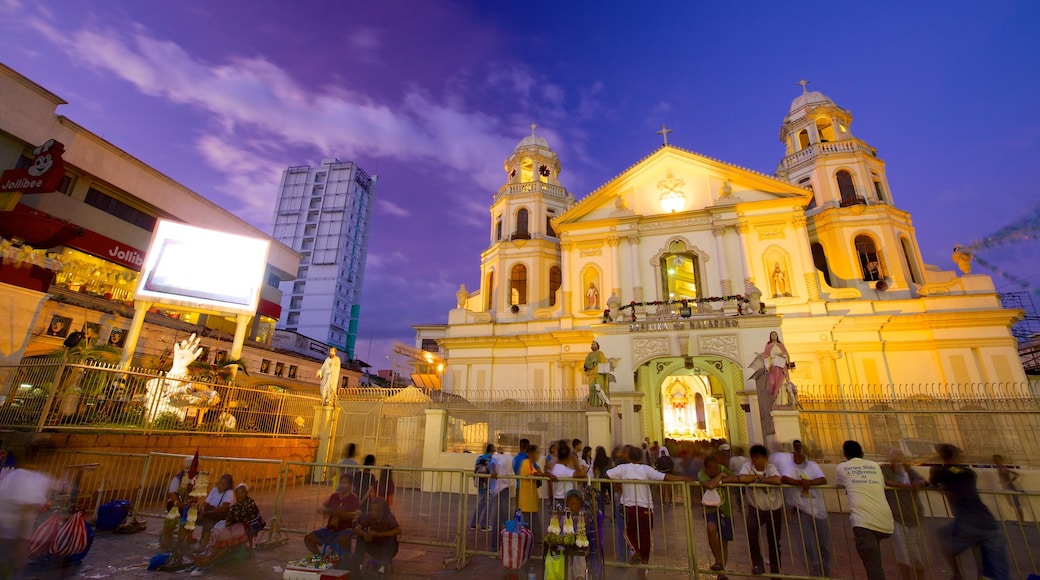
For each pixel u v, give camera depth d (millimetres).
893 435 14844
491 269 35094
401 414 19109
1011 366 22469
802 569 7988
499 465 10984
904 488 7004
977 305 23766
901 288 26031
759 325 18922
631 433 19000
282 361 32844
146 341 23969
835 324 24297
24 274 16922
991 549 6230
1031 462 13672
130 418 13234
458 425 17766
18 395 12234
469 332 31328
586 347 28250
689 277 28266
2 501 5816
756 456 7945
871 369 24078
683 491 7406
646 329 20297
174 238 18344
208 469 13938
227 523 7559
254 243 19844
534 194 35312
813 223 29484
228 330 31438
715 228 27453
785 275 26062
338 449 19266
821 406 16031
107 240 24391
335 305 85500
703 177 29281
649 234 29016
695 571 6949
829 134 34125
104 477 11312
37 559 6863
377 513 7305
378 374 58219
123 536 8797
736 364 18766
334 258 88062
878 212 27844
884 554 9164
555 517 7004
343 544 7129
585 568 6809
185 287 18062
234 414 16562
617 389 19844
